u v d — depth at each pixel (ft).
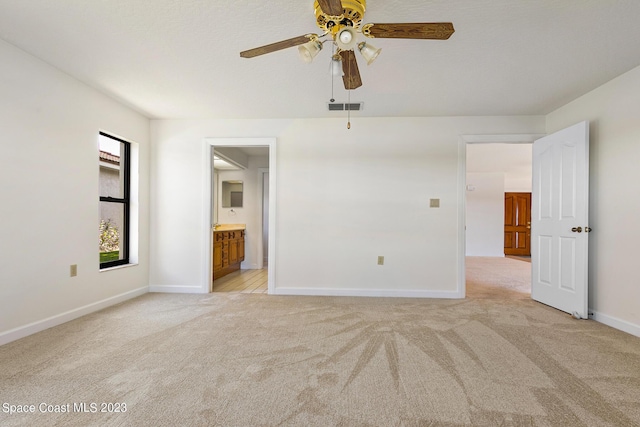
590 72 8.14
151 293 11.98
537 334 7.81
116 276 10.50
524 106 10.57
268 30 6.44
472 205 26.13
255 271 17.75
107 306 10.07
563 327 8.34
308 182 11.98
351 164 11.89
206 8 5.73
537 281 11.03
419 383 5.49
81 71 8.29
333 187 11.93
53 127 8.11
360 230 11.85
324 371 5.90
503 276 16.37
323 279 11.93
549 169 10.50
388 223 11.80
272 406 4.81
